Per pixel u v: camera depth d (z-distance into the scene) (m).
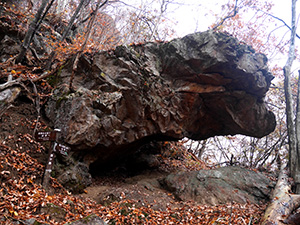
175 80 8.55
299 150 8.23
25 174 5.85
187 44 7.99
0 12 8.95
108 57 8.07
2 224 3.87
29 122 7.17
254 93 8.63
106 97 7.54
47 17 11.23
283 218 5.74
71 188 6.73
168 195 8.06
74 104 7.20
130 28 14.07
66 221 4.81
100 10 11.43
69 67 8.32
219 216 6.32
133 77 7.79
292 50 9.78
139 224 5.71
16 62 7.89
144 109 8.04
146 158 10.54
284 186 7.47
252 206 7.23
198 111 9.21
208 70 7.87
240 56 7.77
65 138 6.92
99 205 6.35
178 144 13.82
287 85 9.32
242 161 13.93
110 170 9.66
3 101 5.40
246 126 9.47
